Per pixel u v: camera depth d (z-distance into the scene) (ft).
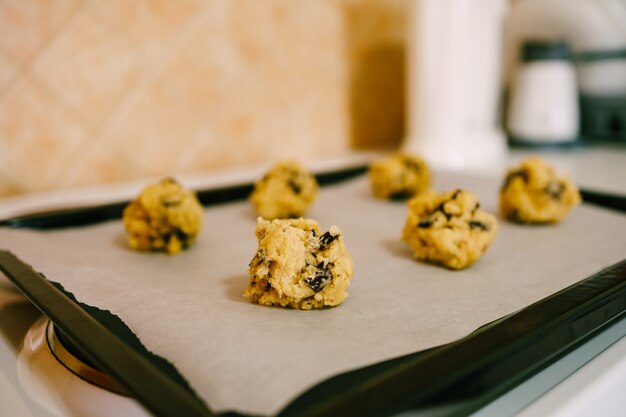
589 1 1.95
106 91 1.67
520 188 1.32
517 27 2.18
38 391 0.74
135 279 1.04
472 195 1.15
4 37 1.50
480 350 0.67
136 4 1.67
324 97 2.11
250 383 0.65
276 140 2.02
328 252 0.93
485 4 1.88
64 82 1.60
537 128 2.07
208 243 1.24
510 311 0.91
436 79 1.89
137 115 1.73
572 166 1.86
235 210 1.47
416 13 1.90
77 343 0.73
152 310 0.86
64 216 1.31
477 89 1.94
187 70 1.79
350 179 1.74
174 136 1.80
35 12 1.53
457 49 1.86
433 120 1.93
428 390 0.58
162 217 1.17
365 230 1.32
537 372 0.73
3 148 1.55
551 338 0.72
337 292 0.92
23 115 1.56
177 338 0.78
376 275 1.06
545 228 1.31
